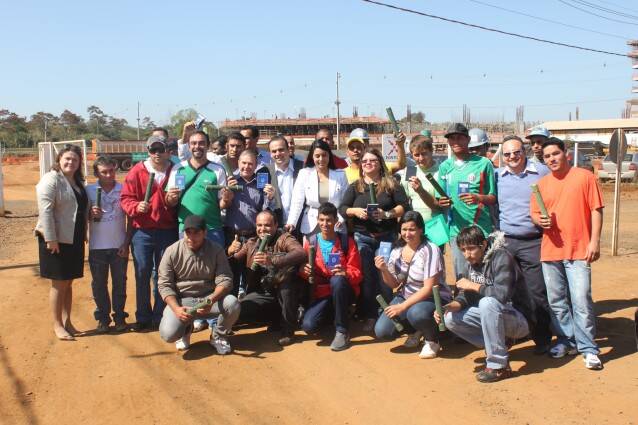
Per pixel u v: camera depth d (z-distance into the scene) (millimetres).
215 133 52500
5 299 8070
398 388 5234
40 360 5902
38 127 88688
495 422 4570
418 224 5965
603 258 10906
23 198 25266
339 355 6035
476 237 5469
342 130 63469
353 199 6668
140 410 4887
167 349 6219
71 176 6340
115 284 6730
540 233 5898
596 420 4539
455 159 6520
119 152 43844
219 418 4742
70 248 6312
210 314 6051
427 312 5805
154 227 6621
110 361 5879
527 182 5961
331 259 6273
